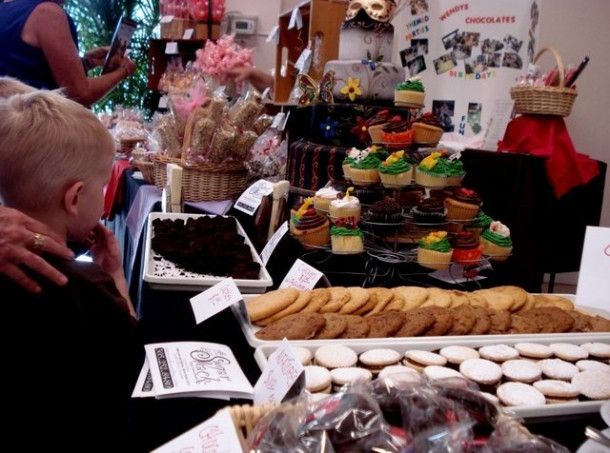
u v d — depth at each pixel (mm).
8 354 1096
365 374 1128
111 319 1189
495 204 2717
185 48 4754
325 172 2189
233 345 1288
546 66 3943
